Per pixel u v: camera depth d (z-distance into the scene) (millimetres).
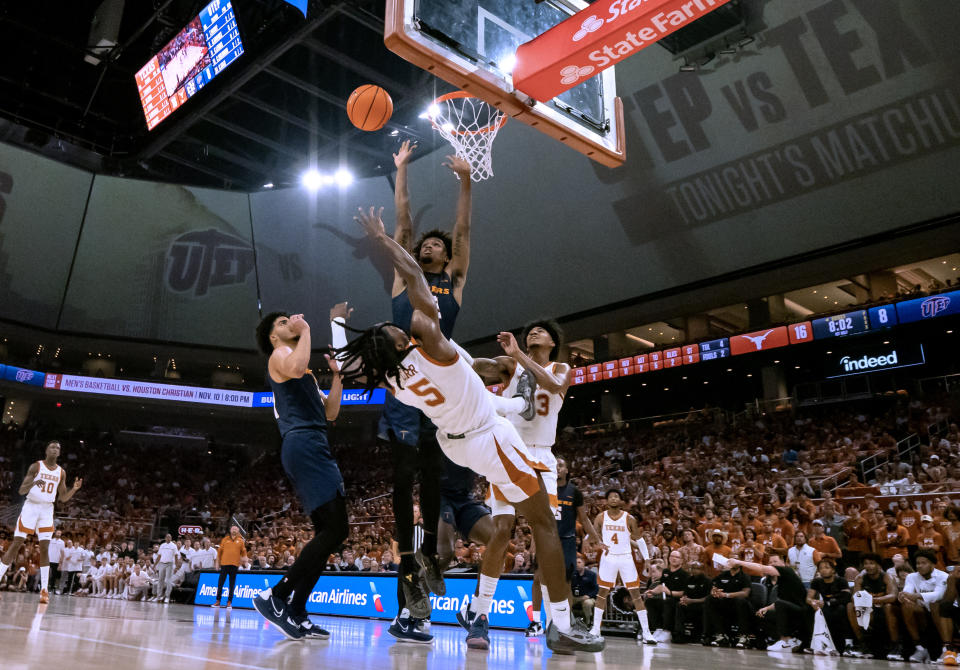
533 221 21125
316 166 24578
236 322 26234
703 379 25047
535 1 5965
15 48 20984
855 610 6785
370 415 29250
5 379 25969
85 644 2857
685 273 19969
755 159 17297
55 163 22562
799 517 12039
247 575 11539
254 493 27750
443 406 3123
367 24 17875
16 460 26453
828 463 17344
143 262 24875
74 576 18250
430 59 5066
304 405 4160
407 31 4984
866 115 15523
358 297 24984
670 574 8500
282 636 4258
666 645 7277
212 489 28312
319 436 4117
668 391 26797
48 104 22891
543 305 22500
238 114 22656
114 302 25141
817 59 15352
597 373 24031
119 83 22562
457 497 4734
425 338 2984
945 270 22031
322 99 21875
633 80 17641
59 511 23719
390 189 23281
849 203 16828
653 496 16953
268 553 15953
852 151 16109
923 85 14617
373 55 20031
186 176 25688
